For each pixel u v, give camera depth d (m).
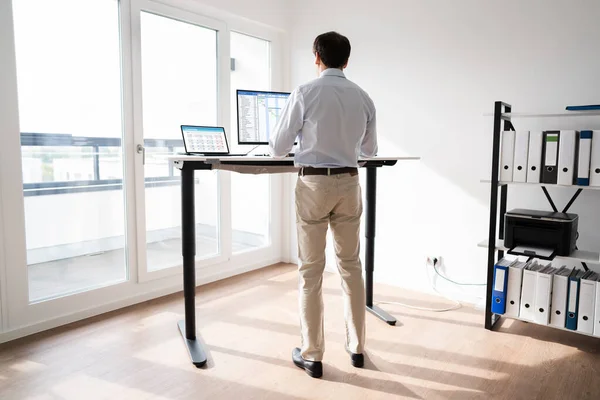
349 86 1.87
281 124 1.85
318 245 1.92
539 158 2.31
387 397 1.80
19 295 2.31
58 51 2.44
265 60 3.64
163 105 2.96
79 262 2.63
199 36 3.13
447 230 2.99
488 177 2.80
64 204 2.53
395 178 3.19
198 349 2.15
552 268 2.43
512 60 2.66
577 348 2.26
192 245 2.18
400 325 2.54
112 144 2.72
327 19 3.44
